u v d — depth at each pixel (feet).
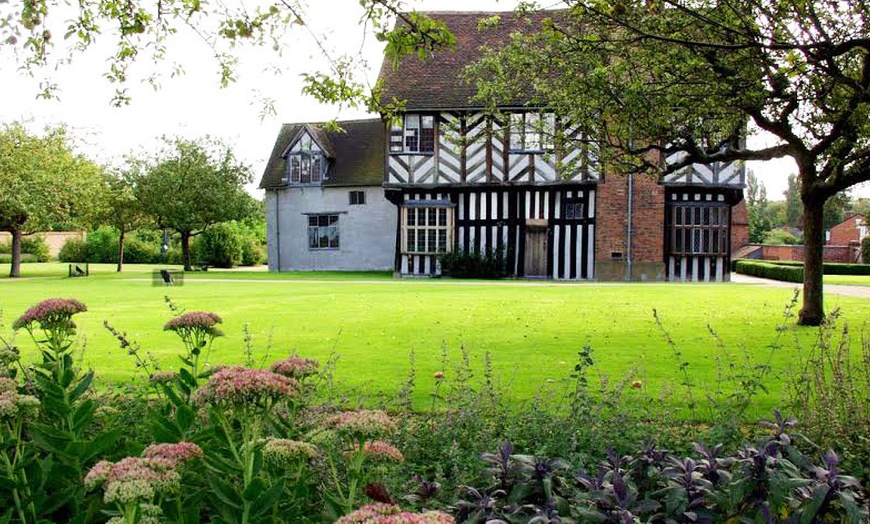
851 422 12.76
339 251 104.88
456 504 9.09
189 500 8.29
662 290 61.41
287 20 17.67
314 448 8.09
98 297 55.98
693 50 23.89
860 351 27.48
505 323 37.58
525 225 80.38
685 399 18.62
